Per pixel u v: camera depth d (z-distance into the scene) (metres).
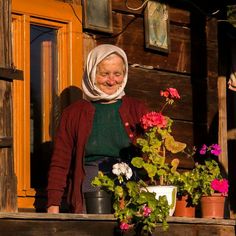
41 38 11.48
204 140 13.84
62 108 11.59
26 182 10.98
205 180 10.18
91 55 10.09
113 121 9.95
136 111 10.05
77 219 9.17
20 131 11.01
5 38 9.05
